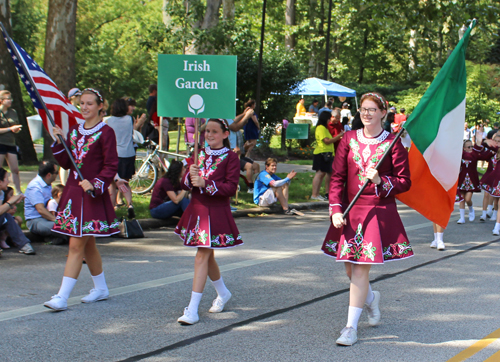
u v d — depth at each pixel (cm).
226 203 449
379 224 391
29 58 537
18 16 3011
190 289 532
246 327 430
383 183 383
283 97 1923
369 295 428
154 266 622
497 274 617
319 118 1159
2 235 670
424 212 461
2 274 568
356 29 3322
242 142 1109
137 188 1065
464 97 449
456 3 1459
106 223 468
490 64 3081
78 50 3869
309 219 989
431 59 2431
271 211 1047
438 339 411
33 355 367
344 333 394
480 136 2295
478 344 401
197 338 403
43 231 700
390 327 436
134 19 3984
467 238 840
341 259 393
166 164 1070
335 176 406
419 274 613
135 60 3828
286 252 708
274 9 3183
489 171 1009
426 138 432
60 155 475
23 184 1043
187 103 482
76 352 373
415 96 2641
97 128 468
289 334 415
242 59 1812
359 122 1066
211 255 457
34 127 1255
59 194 721
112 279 563
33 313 451
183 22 1591
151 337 404
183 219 455
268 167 1038
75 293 512
